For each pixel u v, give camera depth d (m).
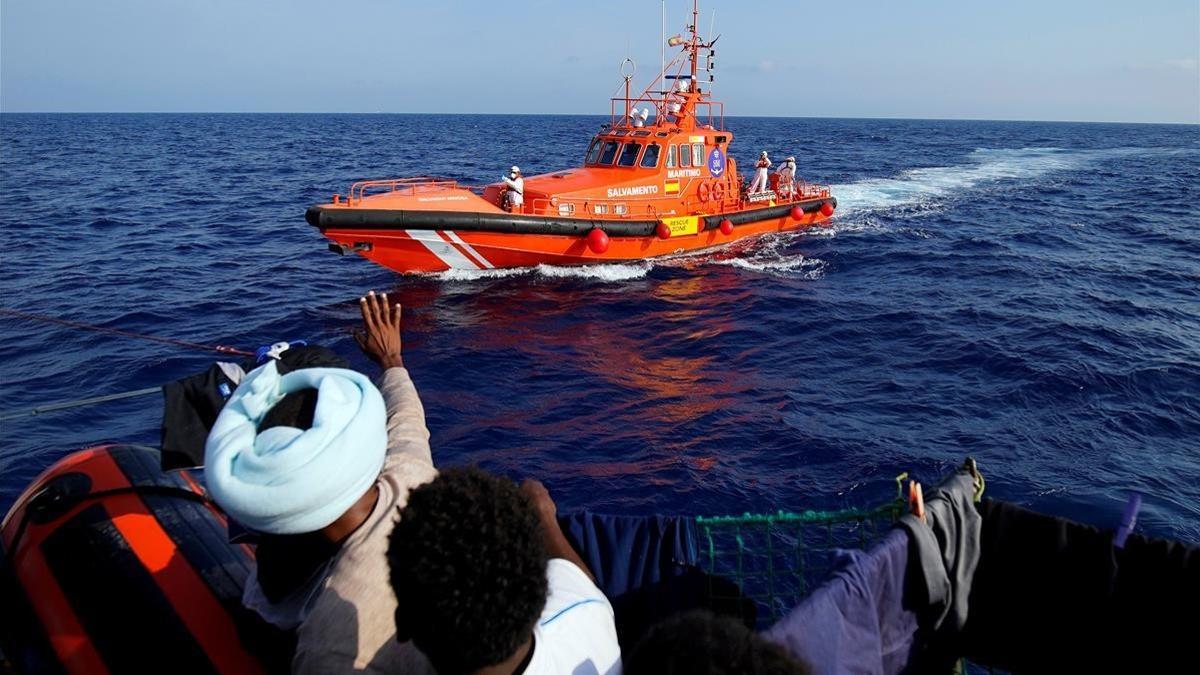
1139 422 8.77
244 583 2.32
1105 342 11.45
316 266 16.41
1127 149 70.25
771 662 1.25
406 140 78.44
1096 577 2.35
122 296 13.83
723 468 7.61
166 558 2.35
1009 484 7.32
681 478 7.40
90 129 108.81
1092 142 86.31
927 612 2.37
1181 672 2.26
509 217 14.27
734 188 17.92
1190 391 9.64
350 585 1.74
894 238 19.81
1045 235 20.78
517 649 1.49
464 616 1.40
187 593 2.25
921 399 9.37
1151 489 7.32
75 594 2.26
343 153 56.56
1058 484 7.36
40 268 15.95
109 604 2.22
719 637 1.28
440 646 1.45
